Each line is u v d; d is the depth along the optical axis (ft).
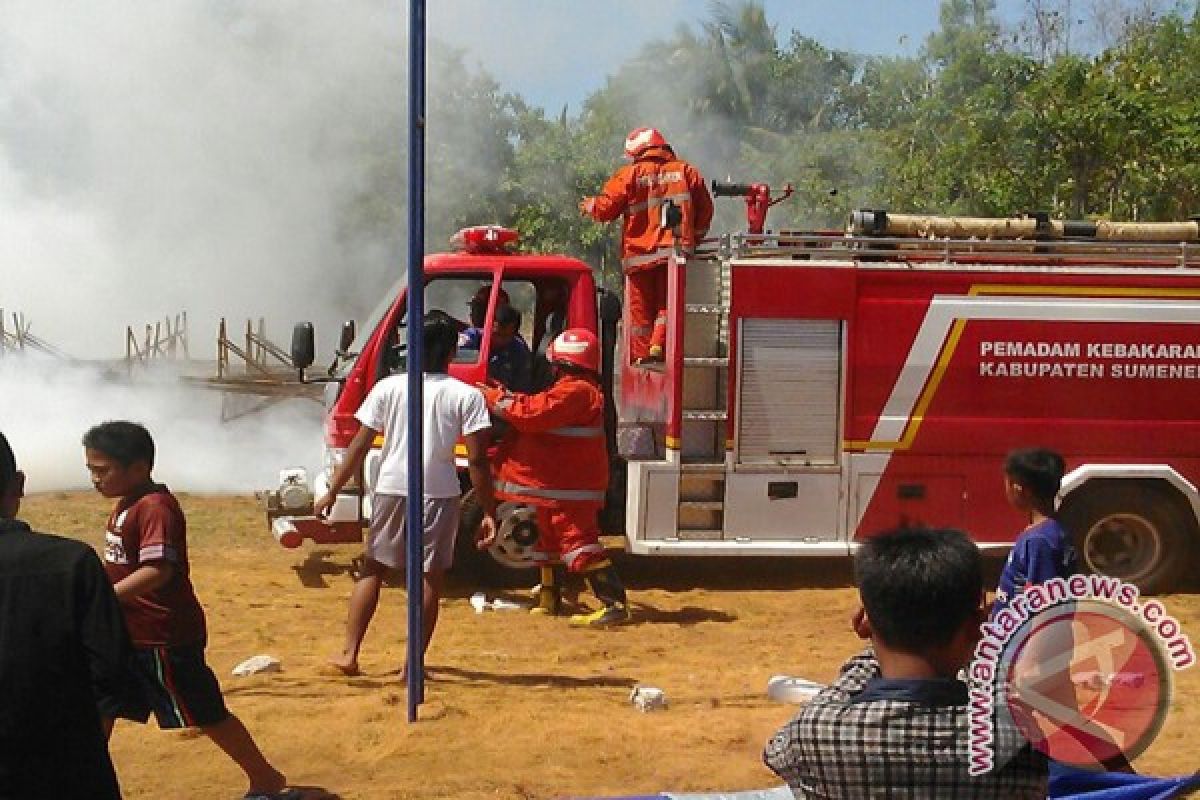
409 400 23.50
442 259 35.99
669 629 32.37
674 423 35.42
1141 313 36.37
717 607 34.94
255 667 27.20
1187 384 36.60
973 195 72.13
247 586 36.01
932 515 36.14
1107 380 36.37
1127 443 36.42
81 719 12.74
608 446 37.42
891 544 10.44
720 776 21.22
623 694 26.11
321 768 21.63
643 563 40.34
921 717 10.07
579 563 32.19
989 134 71.26
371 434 26.05
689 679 27.43
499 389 32.19
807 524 35.94
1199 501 36.19
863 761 10.08
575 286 36.40
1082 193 68.49
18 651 12.44
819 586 37.76
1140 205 66.69
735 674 27.96
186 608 18.75
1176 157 66.13
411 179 23.12
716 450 36.17
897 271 35.83
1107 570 36.73
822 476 35.88
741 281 35.45
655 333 37.29
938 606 10.16
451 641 30.68
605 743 22.85
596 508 32.68
